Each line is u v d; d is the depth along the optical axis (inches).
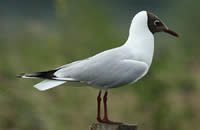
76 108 527.8
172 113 562.6
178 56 690.8
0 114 548.7
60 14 587.2
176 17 1230.3
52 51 585.9
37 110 538.0
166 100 567.8
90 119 520.7
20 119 542.3
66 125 515.5
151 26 364.2
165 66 577.0
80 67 348.5
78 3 599.2
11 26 1032.8
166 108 557.6
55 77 347.9
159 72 569.0
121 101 561.0
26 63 585.0
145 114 553.0
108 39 578.9
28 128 531.2
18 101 553.6
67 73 349.1
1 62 600.4
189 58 847.7
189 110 585.6
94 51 574.6
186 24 1152.2
